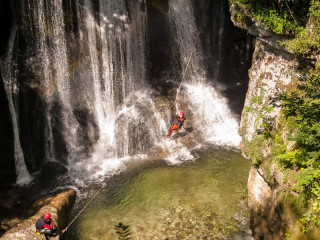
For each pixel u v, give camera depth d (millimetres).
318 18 7352
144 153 14883
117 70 16188
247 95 10195
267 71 9016
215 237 10344
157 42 18172
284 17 7855
